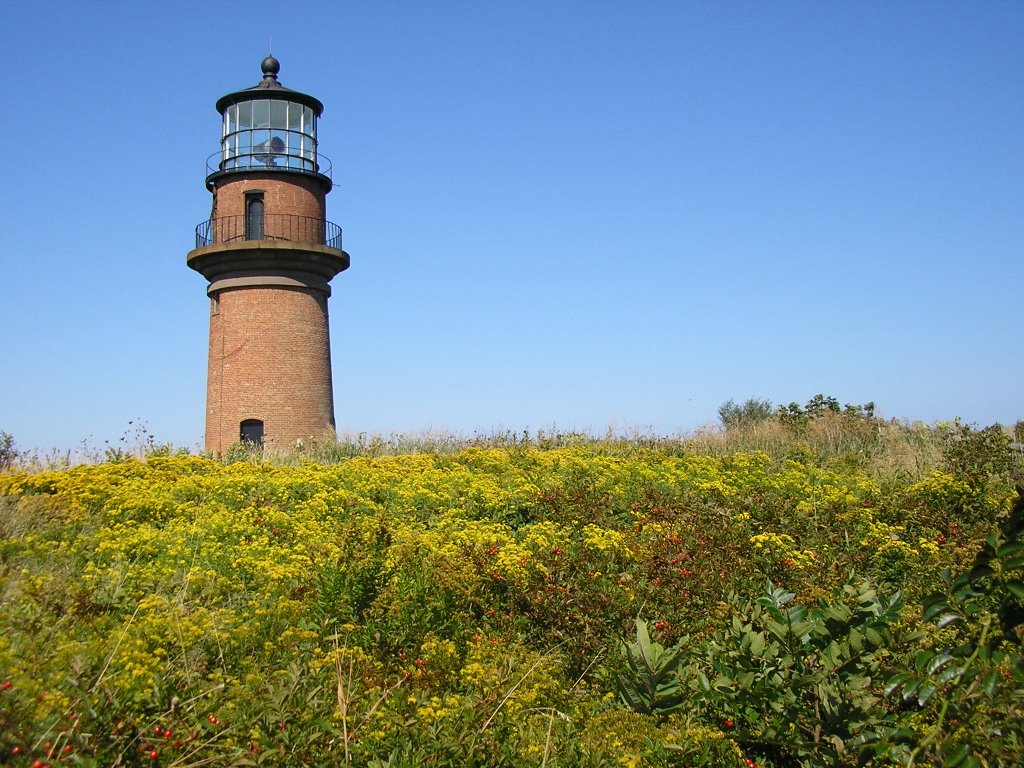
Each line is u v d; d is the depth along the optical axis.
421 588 8.95
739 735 6.45
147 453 18.84
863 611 6.26
